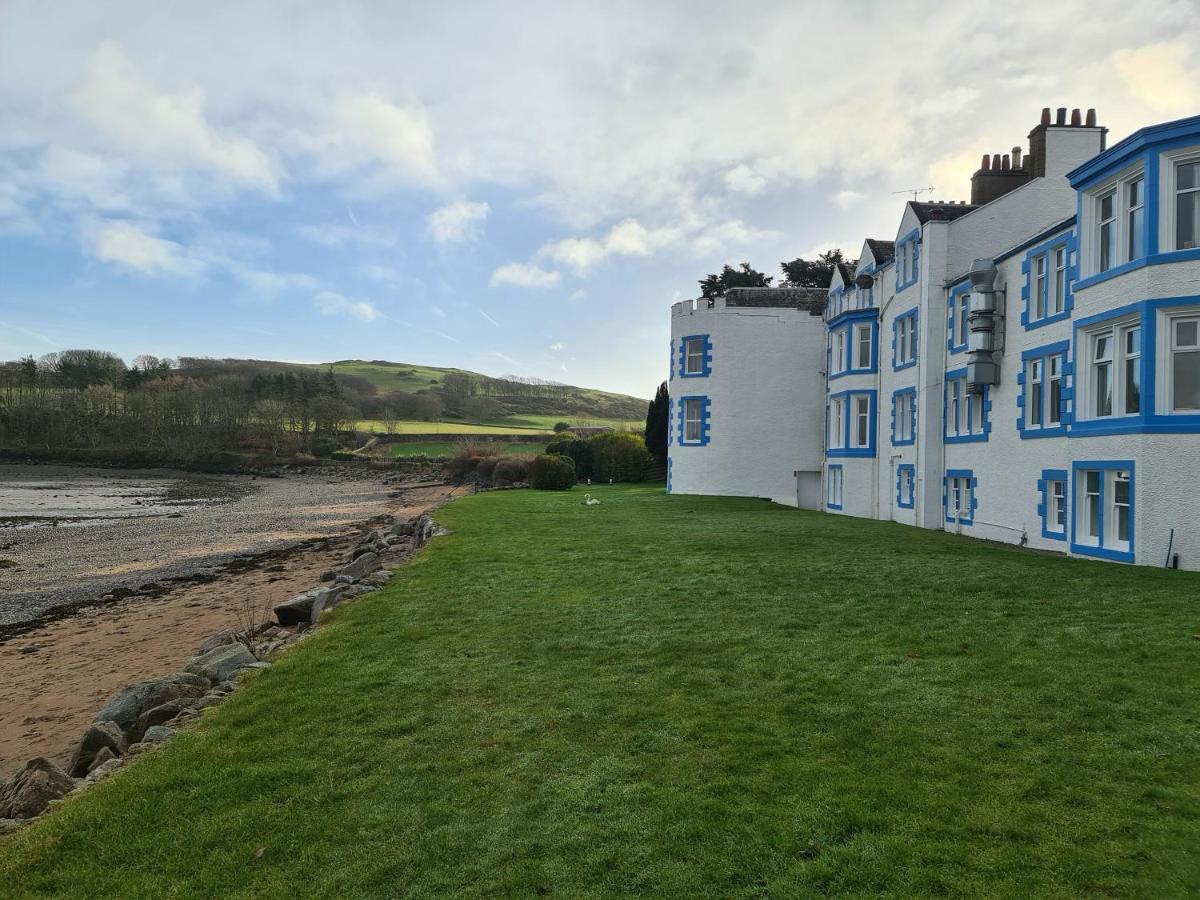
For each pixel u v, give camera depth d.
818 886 4.58
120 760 7.36
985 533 21.97
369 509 50.66
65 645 15.91
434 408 160.12
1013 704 7.14
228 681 9.54
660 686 8.05
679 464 40.84
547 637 10.14
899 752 6.23
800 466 39.00
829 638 9.65
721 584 13.44
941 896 4.45
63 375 144.50
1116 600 11.27
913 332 26.80
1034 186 24.52
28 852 5.34
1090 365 17.16
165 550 31.06
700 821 5.31
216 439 114.69
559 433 115.50
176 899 4.72
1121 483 16.23
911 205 26.28
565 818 5.45
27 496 65.38
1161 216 14.99
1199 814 5.15
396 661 9.28
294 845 5.25
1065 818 5.17
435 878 4.82
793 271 65.38
